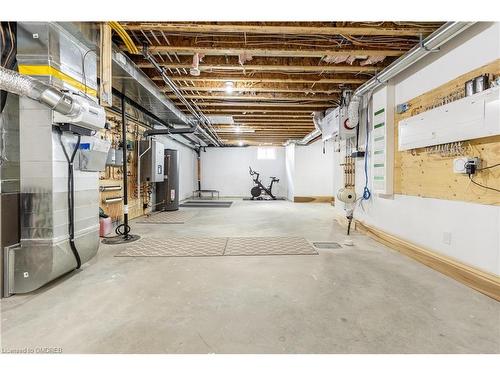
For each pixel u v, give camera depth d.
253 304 2.02
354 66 3.49
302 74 3.92
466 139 2.37
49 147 2.18
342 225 5.28
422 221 3.07
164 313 1.89
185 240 4.02
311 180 10.12
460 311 1.91
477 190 2.34
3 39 2.16
